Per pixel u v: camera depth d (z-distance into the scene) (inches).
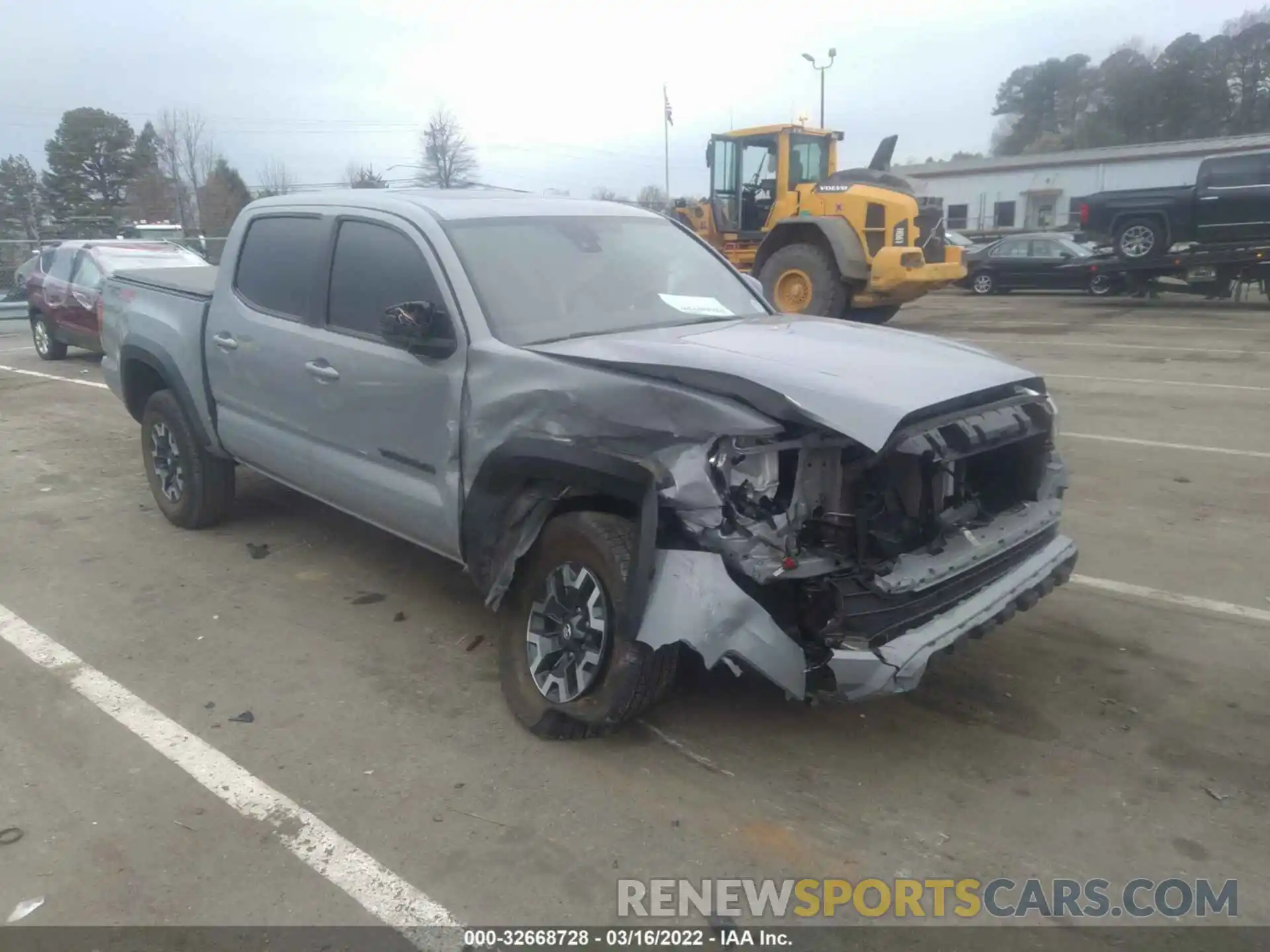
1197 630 189.8
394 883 123.2
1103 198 792.9
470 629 195.8
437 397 165.8
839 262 590.6
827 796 139.2
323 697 169.0
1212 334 614.5
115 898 121.0
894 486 136.7
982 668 174.9
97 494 292.7
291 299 202.4
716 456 129.3
